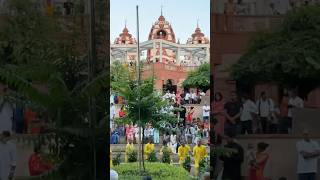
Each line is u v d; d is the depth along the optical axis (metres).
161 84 63.50
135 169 24.36
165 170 24.22
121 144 35.00
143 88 25.88
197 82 59.50
